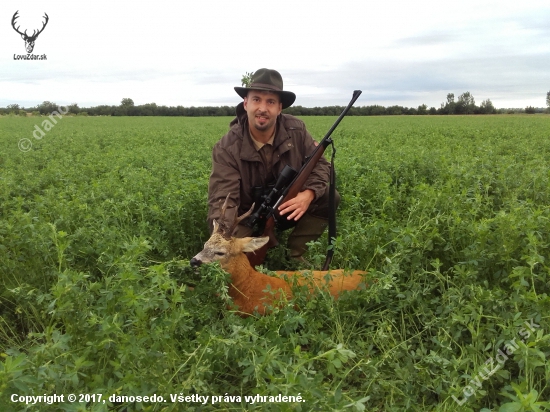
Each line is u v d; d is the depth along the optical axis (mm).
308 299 4148
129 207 6648
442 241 4930
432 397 3344
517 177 7695
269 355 2803
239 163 5789
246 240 4527
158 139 22047
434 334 4066
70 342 3184
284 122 6059
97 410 2428
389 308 4273
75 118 56281
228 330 3850
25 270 4574
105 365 3074
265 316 4070
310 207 6098
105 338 2965
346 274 4348
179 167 10180
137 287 3414
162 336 3109
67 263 4555
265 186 5953
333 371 2740
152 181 8312
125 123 41656
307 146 6191
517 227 4512
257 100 5566
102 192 7402
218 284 4227
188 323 3816
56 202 6348
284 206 5566
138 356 2936
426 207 5645
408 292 4230
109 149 17109
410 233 4570
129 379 2811
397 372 3387
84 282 3525
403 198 7305
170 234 5965
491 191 7422
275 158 5875
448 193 6117
